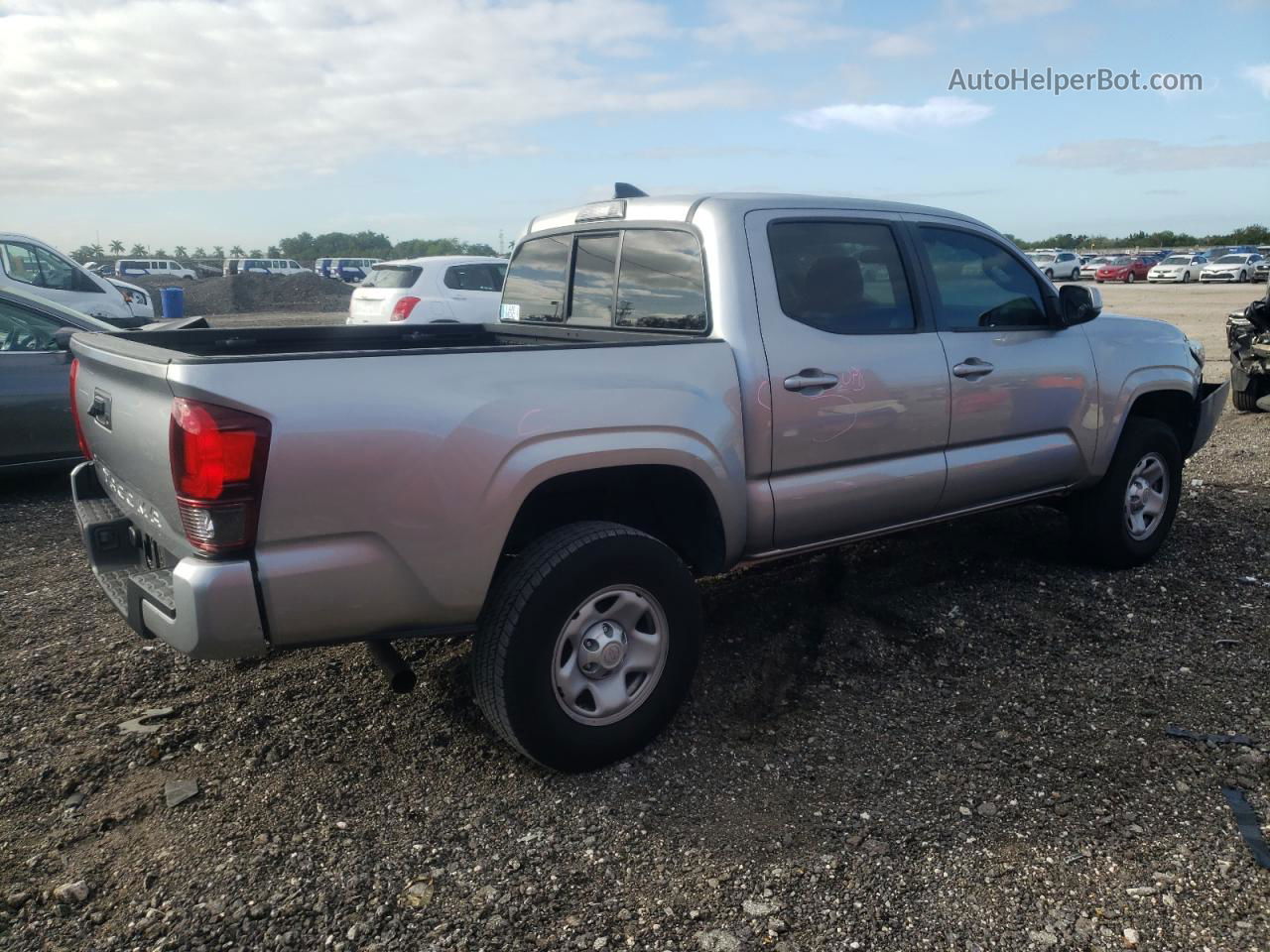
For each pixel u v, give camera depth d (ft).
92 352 10.36
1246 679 11.92
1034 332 14.37
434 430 8.89
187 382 7.95
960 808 9.38
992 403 13.62
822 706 11.51
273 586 8.37
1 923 7.86
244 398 8.10
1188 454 17.85
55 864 8.63
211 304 105.40
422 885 8.32
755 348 11.25
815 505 11.91
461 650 12.94
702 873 8.48
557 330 14.39
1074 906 7.96
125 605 9.41
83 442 12.25
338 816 9.32
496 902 8.11
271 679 12.16
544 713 9.53
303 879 8.38
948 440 13.24
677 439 10.41
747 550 11.76
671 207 12.14
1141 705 11.34
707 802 9.58
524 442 9.39
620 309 13.10
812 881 8.35
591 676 9.95
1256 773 9.82
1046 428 14.44
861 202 12.92
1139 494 15.89
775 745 10.66
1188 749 10.33
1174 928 7.68
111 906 8.06
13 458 22.07
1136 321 16.34
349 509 8.61
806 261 12.02
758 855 8.73
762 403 11.23
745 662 12.62
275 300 111.45
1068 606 14.37
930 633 13.46
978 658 12.69
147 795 9.65
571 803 9.54
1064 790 9.64
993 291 14.16
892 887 8.25
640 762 10.31
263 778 9.96
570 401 9.69
